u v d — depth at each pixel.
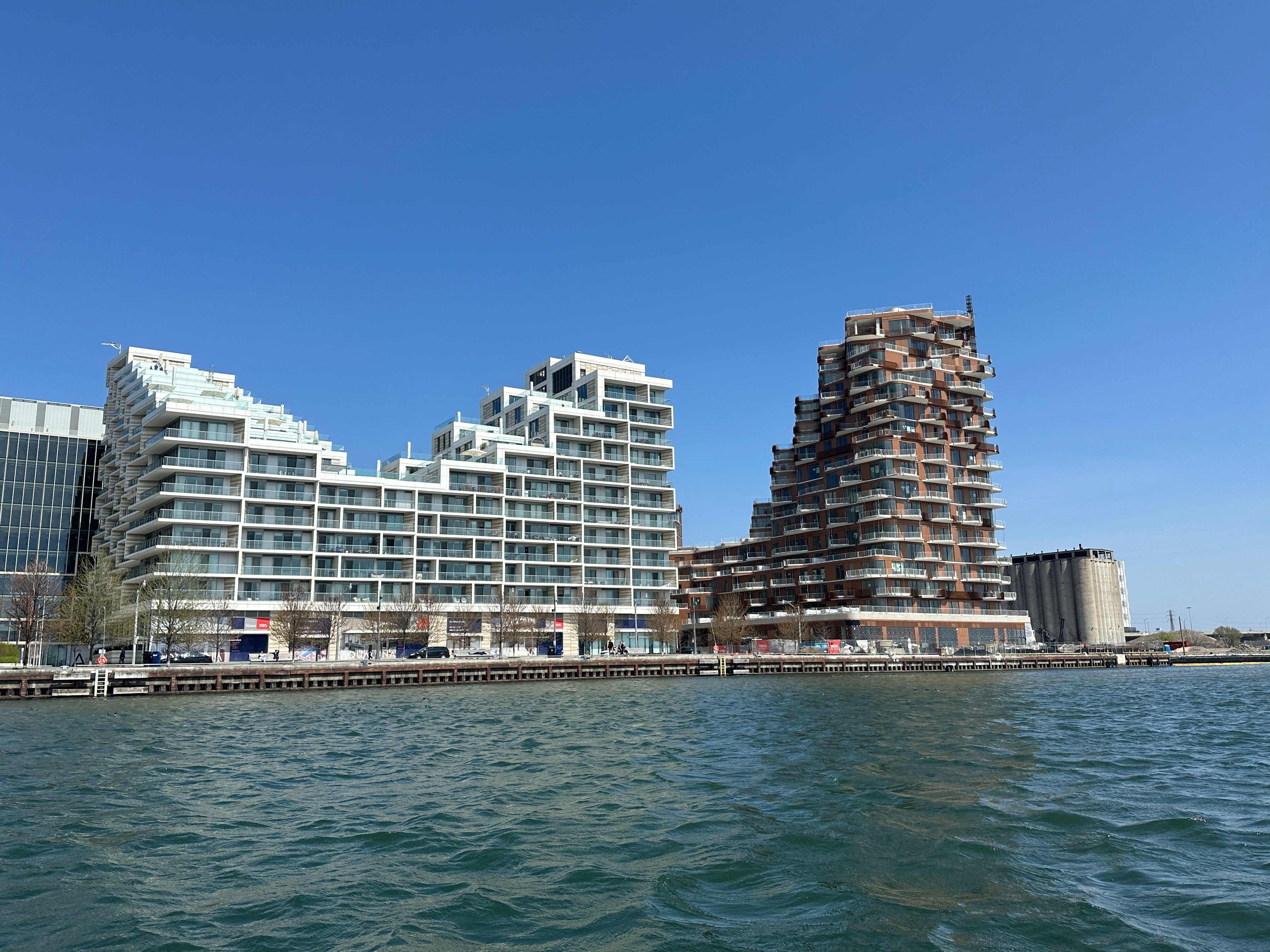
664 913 17.08
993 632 152.50
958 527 154.00
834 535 156.38
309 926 16.56
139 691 78.81
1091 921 15.98
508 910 17.34
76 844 22.52
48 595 109.12
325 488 126.50
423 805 27.16
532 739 43.81
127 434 133.38
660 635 140.12
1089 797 27.12
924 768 33.09
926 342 159.00
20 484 148.38
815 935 15.71
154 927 16.48
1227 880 18.19
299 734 47.25
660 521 153.12
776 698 72.50
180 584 106.06
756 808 26.09
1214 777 30.91
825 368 163.25
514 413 163.38
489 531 137.25
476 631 128.00
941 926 15.96
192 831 23.86
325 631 114.25
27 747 41.97
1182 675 118.31
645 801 27.47
